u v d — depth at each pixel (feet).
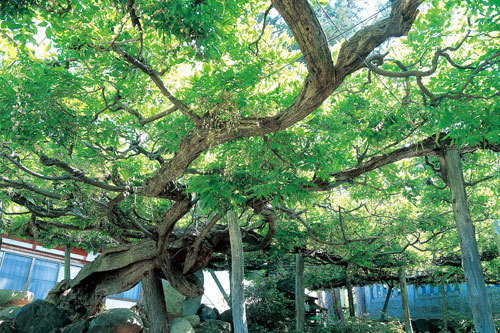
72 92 17.72
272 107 18.99
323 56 12.24
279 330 46.14
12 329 29.84
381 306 84.94
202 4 13.23
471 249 19.03
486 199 30.66
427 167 26.32
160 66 16.65
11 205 32.55
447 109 16.56
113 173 24.20
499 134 16.57
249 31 18.97
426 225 33.14
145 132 22.08
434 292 73.61
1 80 16.69
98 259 33.14
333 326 49.19
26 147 18.39
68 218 33.50
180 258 32.40
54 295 35.22
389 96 20.42
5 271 41.91
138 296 51.57
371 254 38.01
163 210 33.14
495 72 16.29
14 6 12.64
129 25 17.01
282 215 30.94
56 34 15.15
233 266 25.16
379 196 29.66
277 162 20.39
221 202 21.29
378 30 12.54
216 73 17.02
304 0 11.13
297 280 43.37
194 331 37.35
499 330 48.93
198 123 16.56
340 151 22.84
